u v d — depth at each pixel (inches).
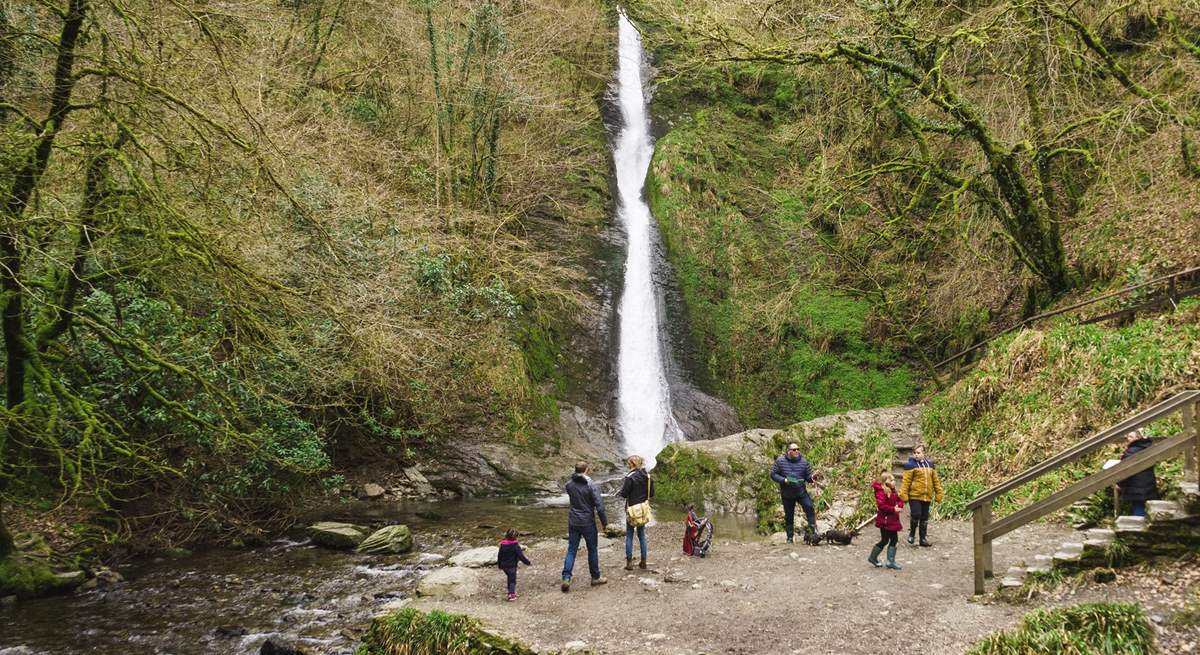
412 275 667.4
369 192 662.5
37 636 354.6
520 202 1071.0
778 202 1211.2
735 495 645.3
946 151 824.3
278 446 582.6
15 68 394.3
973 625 277.6
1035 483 448.8
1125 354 474.9
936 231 828.6
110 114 360.8
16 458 464.4
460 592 369.4
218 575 454.0
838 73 797.9
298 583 437.4
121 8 350.6
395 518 619.5
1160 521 279.6
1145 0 626.2
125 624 371.2
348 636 351.3
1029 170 786.2
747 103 1459.2
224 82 430.3
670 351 1067.3
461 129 1005.8
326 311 463.5
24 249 359.9
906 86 705.6
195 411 511.8
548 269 975.0
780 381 1035.9
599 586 372.2
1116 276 640.4
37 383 444.8
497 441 816.3
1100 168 645.9
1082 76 654.5
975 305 876.0
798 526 511.2
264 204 449.1
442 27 914.7
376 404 759.1
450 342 701.9
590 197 1252.5
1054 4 614.2
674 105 1477.6
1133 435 331.9
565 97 1227.2
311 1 894.4
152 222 387.2
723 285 1154.0
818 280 1079.6
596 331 1048.2
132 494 533.0
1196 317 486.3
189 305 497.7
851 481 578.9
